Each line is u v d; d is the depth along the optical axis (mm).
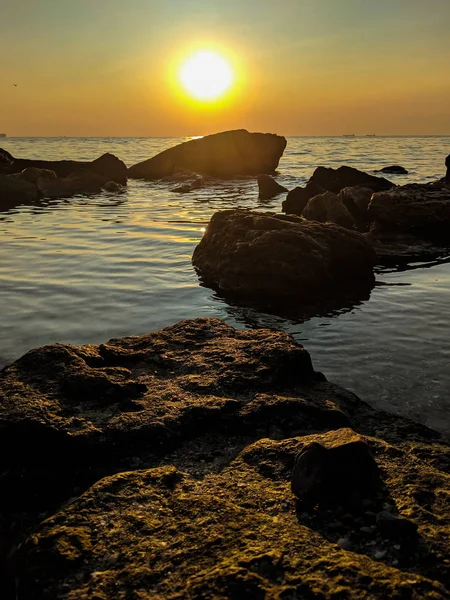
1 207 7637
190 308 2941
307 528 1033
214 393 1617
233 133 13953
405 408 1794
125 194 9766
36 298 3059
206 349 1924
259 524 1038
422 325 2635
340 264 3537
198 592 866
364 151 26984
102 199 8852
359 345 2365
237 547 967
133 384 1620
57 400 1511
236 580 875
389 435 1542
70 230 5445
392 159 19484
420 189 5645
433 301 3061
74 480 1334
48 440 1362
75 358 1714
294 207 6871
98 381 1582
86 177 10523
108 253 4297
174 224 5879
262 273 3227
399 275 3764
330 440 1223
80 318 2732
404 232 5000
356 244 3625
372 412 1704
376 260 4184
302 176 13391
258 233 3510
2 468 1352
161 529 1032
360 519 1062
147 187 11242
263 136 14102
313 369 1935
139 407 1521
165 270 3764
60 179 10172
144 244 4680
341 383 1979
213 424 1491
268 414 1537
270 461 1291
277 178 12742
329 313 2863
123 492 1147
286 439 1378
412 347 2338
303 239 3379
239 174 13844
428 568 938
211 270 3570
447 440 1555
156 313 2842
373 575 887
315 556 937
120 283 3406
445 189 5691
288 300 3125
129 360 1878
